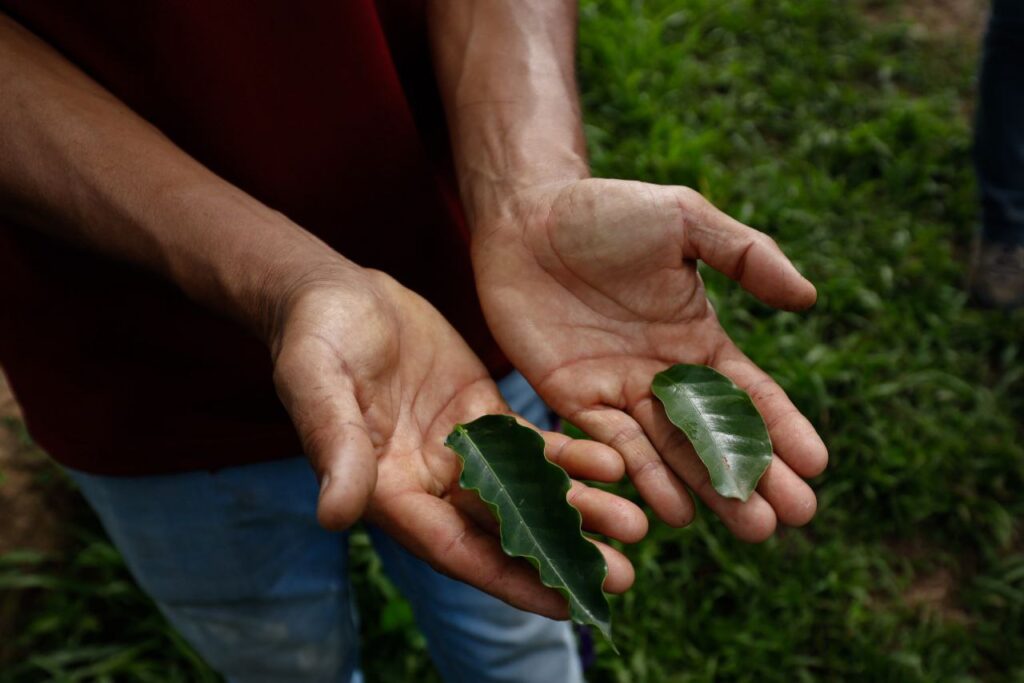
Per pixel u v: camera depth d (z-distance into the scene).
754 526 0.53
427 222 0.64
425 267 0.65
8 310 0.58
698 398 0.55
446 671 0.74
